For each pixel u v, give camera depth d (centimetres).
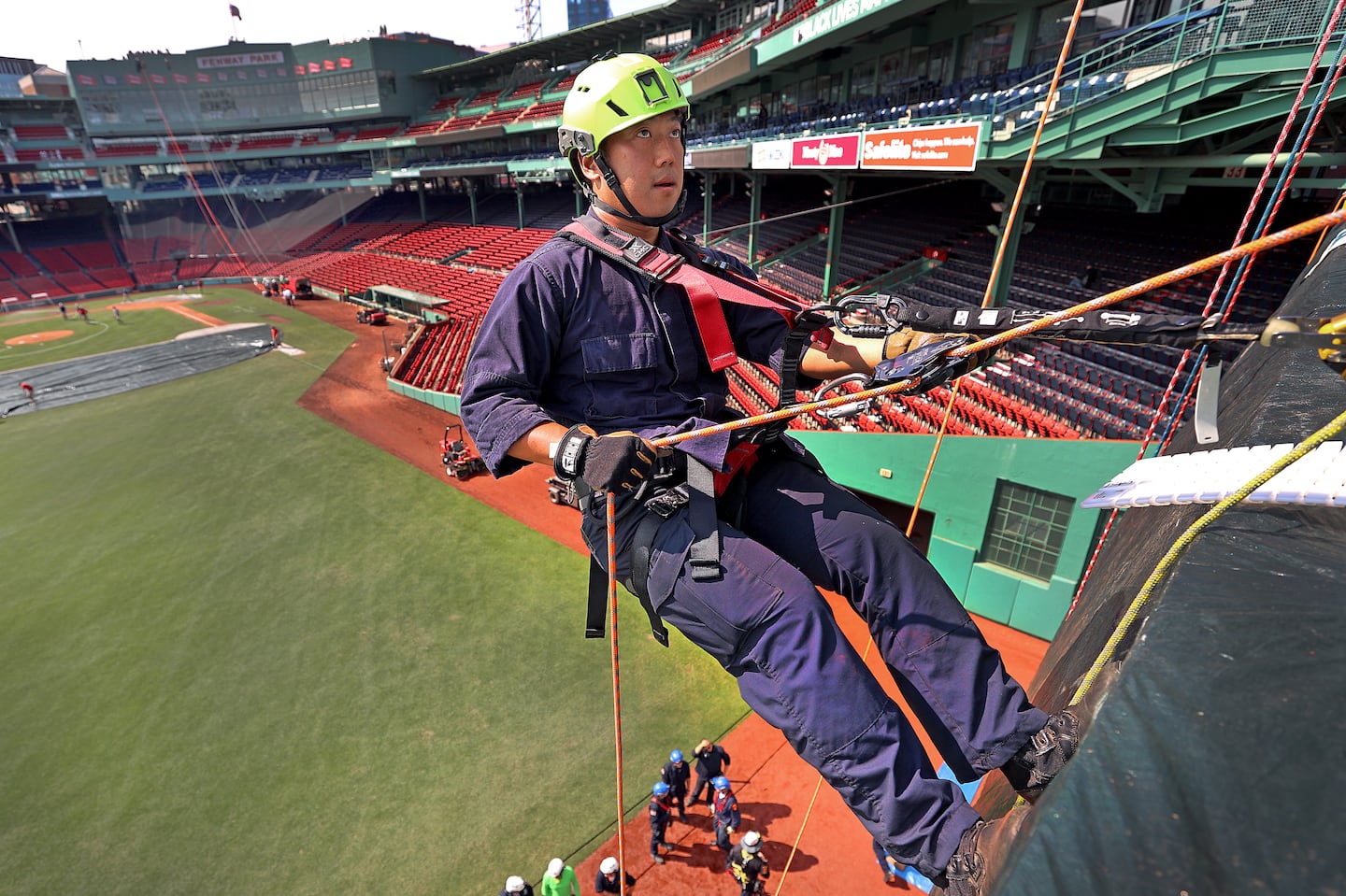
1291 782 70
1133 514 248
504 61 5841
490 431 158
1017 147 1176
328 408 3031
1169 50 1019
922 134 1345
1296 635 90
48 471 2495
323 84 6938
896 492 1398
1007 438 1230
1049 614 1266
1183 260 1655
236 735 1213
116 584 1734
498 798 1064
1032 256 1950
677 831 1006
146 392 3362
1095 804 75
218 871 970
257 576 1744
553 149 5072
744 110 3441
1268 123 987
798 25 1961
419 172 5988
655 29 4578
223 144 7338
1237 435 160
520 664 1359
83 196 6900
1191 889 65
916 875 903
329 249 6881
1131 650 94
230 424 2880
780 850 968
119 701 1316
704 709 1218
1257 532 115
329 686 1327
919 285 2116
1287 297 273
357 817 1043
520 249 5147
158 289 6588
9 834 1042
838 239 1922
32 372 3828
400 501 2134
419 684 1320
